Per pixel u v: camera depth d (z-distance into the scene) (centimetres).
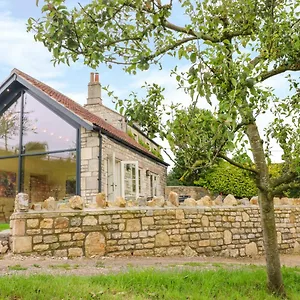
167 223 982
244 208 1123
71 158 1449
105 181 1438
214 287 589
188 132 477
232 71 438
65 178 1448
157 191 2158
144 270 666
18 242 819
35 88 1525
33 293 480
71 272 676
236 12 645
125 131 2117
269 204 614
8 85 1579
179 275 636
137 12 547
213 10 660
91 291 508
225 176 2248
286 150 682
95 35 549
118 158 1575
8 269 684
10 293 481
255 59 627
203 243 1023
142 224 952
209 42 438
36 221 843
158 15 544
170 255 968
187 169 491
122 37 609
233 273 692
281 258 1099
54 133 1495
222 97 431
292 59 627
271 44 629
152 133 538
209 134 472
